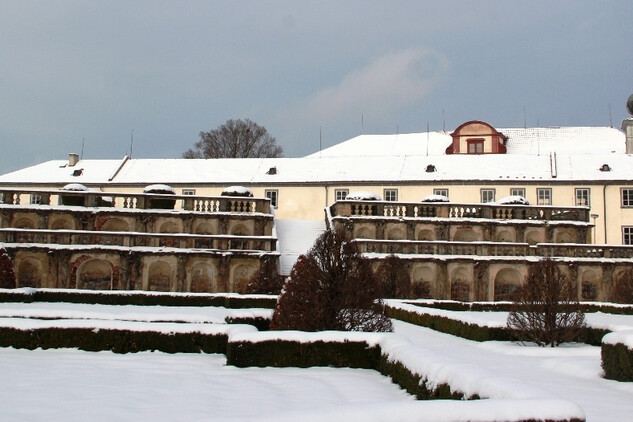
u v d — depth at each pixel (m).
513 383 12.17
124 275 54.97
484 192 71.88
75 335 23.81
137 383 17.03
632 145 77.62
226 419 9.98
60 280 54.34
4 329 23.80
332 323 23.34
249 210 63.50
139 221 60.78
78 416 12.98
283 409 14.00
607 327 27.05
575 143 86.00
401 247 58.12
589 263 58.38
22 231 54.47
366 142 91.81
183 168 78.06
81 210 59.69
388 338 20.14
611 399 15.86
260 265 56.81
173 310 38.00
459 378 13.45
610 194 70.38
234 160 79.44
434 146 88.75
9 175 77.81
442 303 45.56
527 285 26.91
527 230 64.25
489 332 28.00
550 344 26.36
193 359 22.36
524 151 85.50
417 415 10.42
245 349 20.80
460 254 58.69
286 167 77.25
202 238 56.78
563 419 10.49
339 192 73.81
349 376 19.00
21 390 15.68
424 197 70.50
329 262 23.81
